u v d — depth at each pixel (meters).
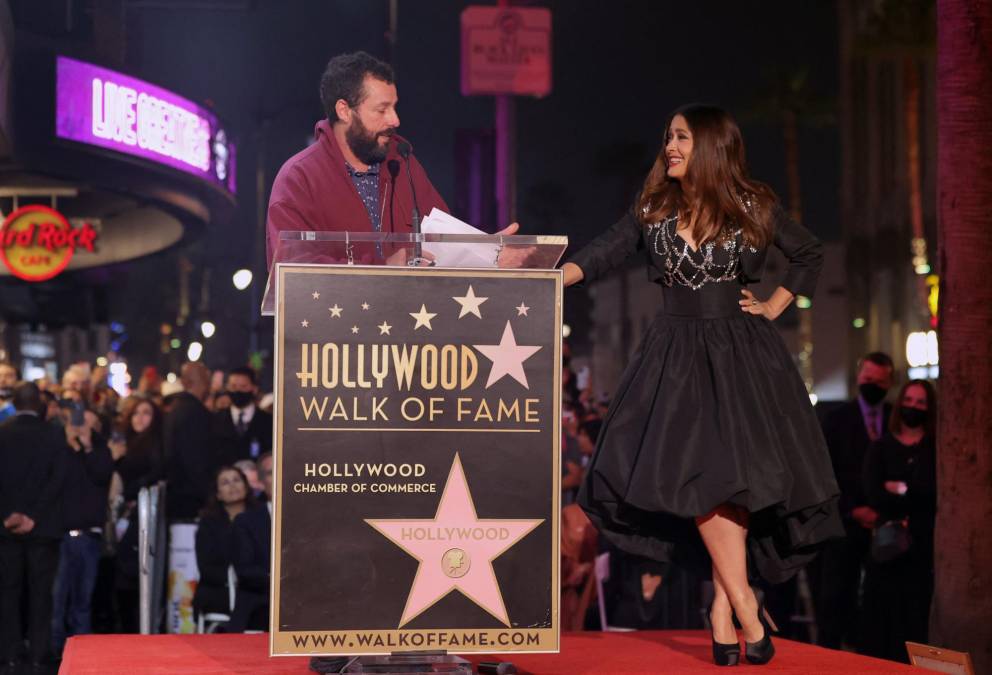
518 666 4.07
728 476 3.88
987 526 5.86
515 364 3.53
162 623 9.41
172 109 14.91
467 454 3.50
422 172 4.48
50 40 13.46
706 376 4.07
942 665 4.61
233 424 10.71
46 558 9.26
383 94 4.23
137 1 14.94
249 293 32.59
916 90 35.84
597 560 7.97
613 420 4.17
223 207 17.47
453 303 3.51
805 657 4.33
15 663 9.25
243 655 4.15
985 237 5.89
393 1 17.31
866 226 42.00
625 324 53.94
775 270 27.75
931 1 31.50
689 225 4.18
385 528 3.46
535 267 3.59
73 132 13.40
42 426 9.35
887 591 7.78
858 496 8.37
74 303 20.72
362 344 3.47
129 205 17.36
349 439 3.45
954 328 5.94
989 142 5.89
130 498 10.11
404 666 3.61
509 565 3.50
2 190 15.92
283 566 3.41
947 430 5.97
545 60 15.09
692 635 4.93
